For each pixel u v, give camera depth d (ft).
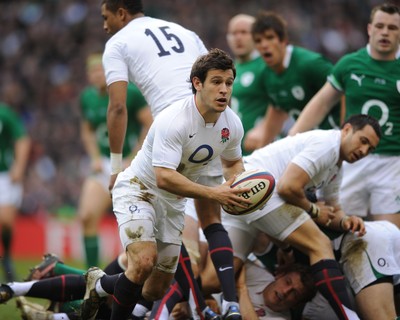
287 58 106.63
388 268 82.23
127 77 83.05
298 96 107.65
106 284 74.43
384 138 95.50
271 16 106.42
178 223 74.33
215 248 79.10
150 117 127.13
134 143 131.44
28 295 80.43
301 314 85.51
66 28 298.76
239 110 122.83
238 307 77.10
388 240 83.35
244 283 85.10
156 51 82.38
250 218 82.33
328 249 81.05
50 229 208.44
